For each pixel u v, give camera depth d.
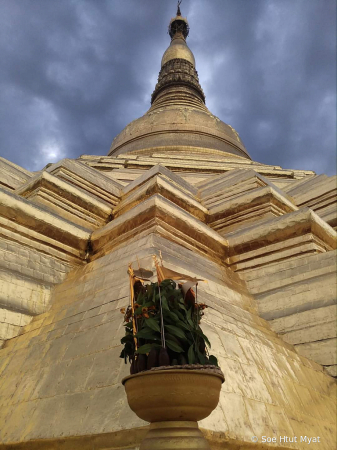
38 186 14.64
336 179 18.12
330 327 9.63
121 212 15.86
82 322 8.05
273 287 11.67
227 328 7.86
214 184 19.86
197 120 36.06
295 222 12.60
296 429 6.45
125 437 4.84
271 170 27.16
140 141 35.09
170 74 44.94
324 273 10.90
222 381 4.30
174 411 3.93
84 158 29.33
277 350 8.48
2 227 11.75
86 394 5.94
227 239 14.05
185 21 54.75
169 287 4.70
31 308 10.35
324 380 8.84
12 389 7.27
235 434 5.21
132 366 4.41
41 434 5.71
